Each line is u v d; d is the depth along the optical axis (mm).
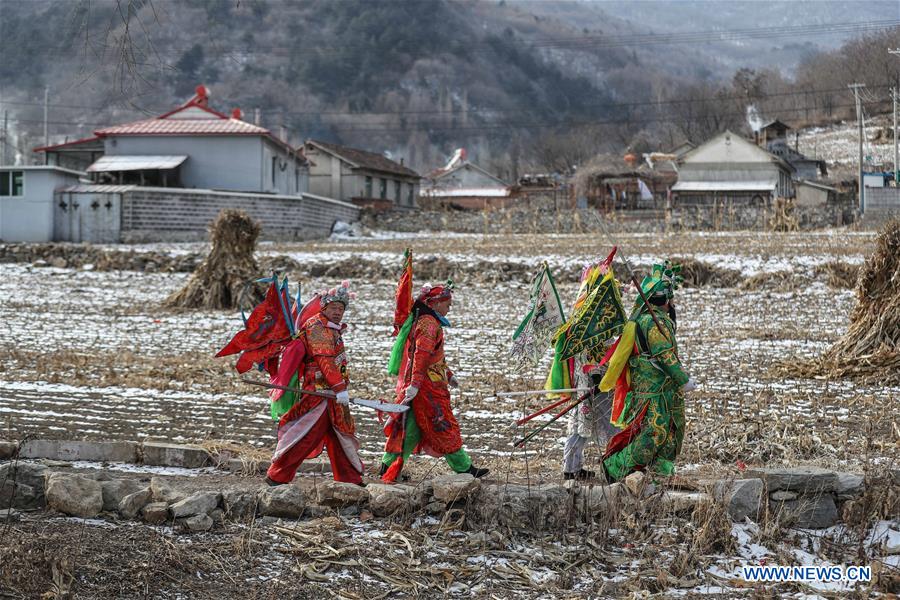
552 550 6113
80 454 8062
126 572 5422
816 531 6559
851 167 78500
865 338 12617
